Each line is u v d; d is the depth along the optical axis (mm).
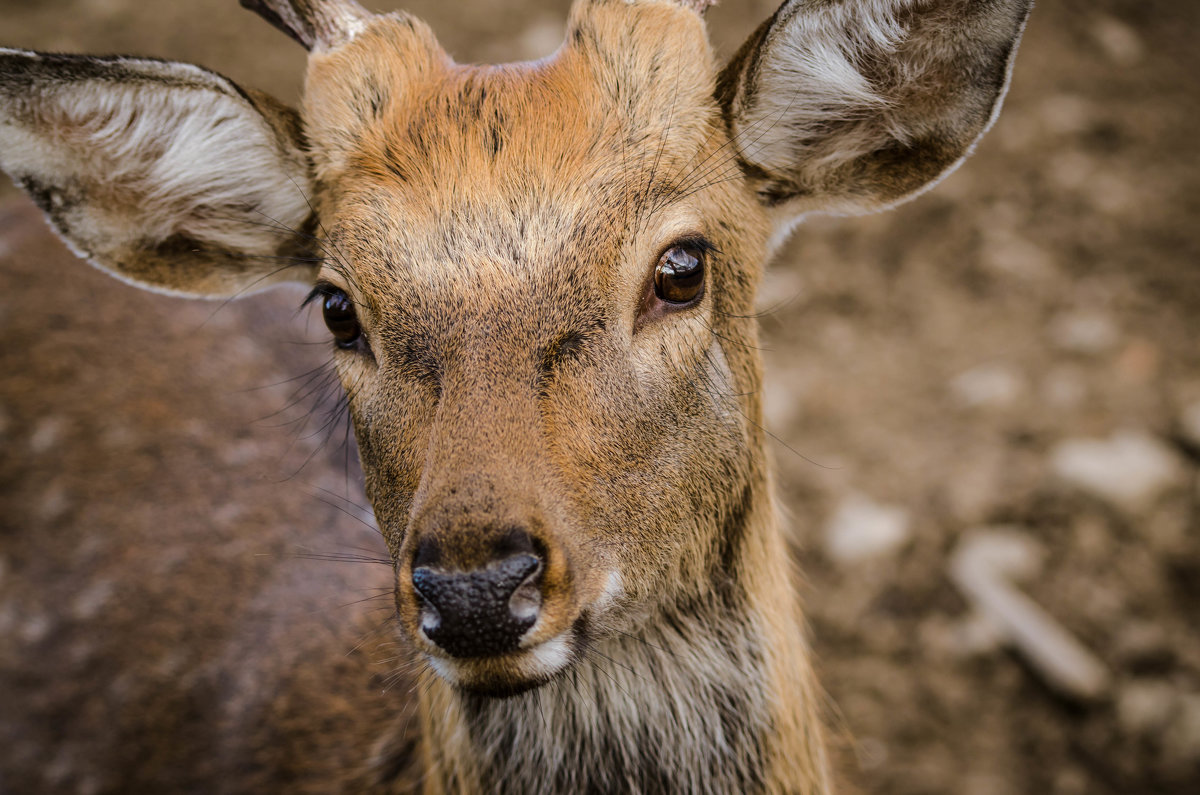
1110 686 8516
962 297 12094
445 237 4180
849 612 9336
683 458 4469
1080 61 14977
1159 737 8141
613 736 4949
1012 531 9594
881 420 10883
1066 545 9406
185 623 6898
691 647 4895
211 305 8180
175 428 7473
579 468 4043
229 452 7391
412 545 3775
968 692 8758
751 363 5000
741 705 5000
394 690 6195
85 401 7645
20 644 7188
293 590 6828
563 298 4113
